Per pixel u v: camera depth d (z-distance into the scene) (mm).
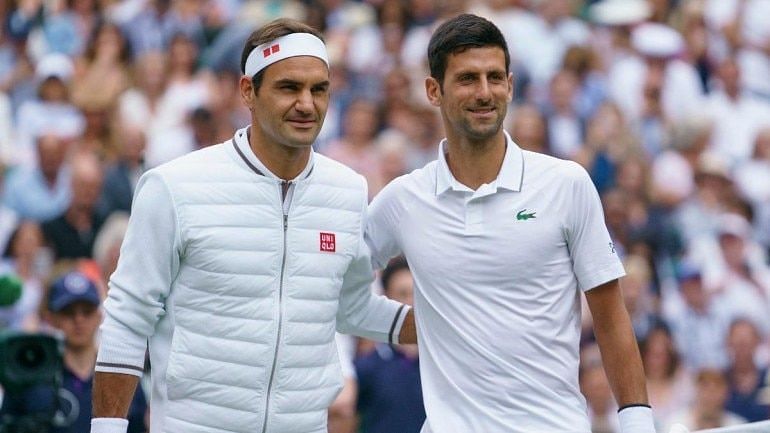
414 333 15789
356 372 21469
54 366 16234
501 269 14469
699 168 38812
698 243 36938
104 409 14414
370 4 42844
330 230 14797
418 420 21547
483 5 43625
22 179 33438
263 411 14469
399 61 40844
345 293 15500
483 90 14203
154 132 36719
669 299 34062
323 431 14953
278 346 14453
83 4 40062
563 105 40531
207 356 14367
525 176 14594
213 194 14398
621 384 14617
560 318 14547
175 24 39781
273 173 14578
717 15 45031
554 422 14438
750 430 14906
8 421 16062
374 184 36281
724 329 33594
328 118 38125
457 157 14672
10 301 17109
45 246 31750
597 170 38781
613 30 43844
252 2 42188
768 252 39219
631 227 36625
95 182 32531
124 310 14367
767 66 44688
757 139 42250
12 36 39812
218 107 37656
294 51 14312
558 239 14508
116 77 37875
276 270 14508
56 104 36375
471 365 14539
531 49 42406
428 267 14758
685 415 29812
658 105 42125
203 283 14367
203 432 14414
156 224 14328
